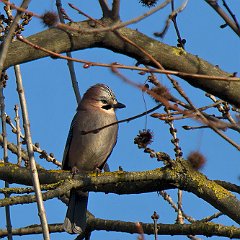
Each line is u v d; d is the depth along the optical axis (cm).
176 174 1010
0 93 1086
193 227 1045
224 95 938
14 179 1050
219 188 997
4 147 1070
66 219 1225
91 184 1032
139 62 930
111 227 1162
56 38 905
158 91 757
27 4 746
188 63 929
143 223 1106
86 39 911
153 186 1029
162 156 1020
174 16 852
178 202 1108
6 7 1052
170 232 1066
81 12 788
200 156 796
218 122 709
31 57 898
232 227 1019
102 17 926
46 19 733
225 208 984
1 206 955
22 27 1021
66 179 1032
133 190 1044
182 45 945
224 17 706
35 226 1185
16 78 960
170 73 704
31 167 887
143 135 916
